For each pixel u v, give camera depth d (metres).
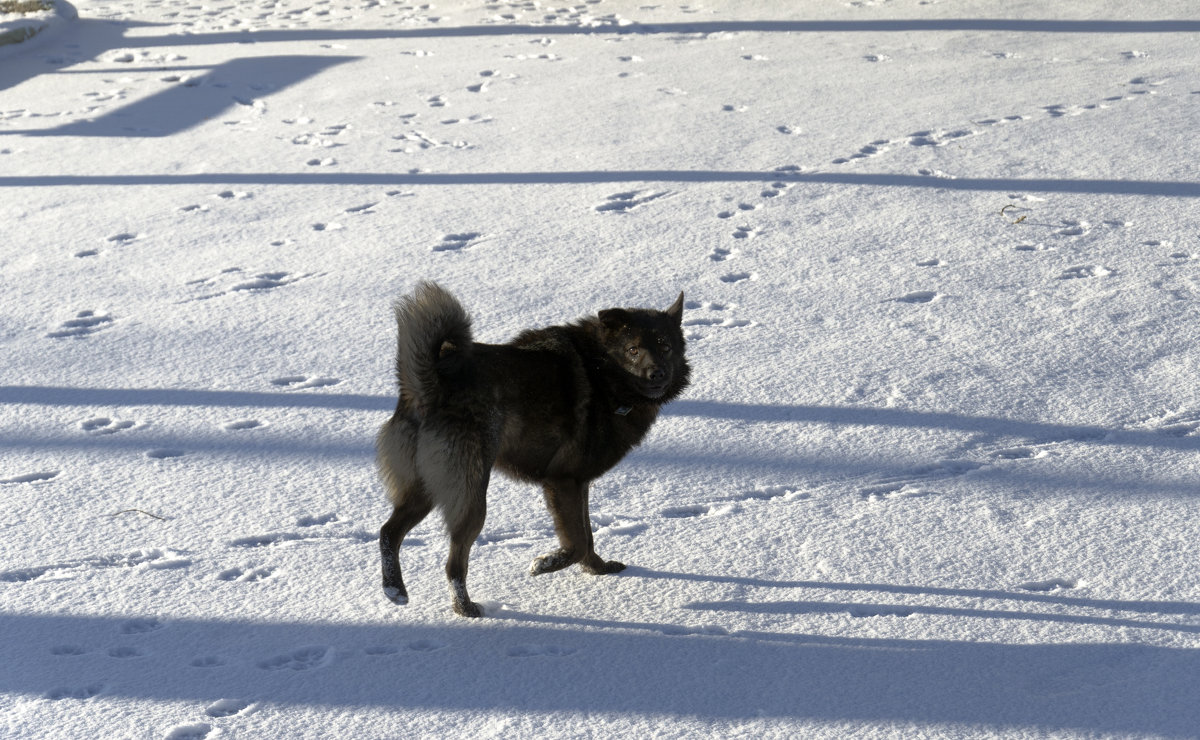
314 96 12.45
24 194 9.40
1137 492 4.57
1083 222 7.89
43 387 5.89
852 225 8.09
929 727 3.07
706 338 6.41
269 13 17.98
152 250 8.02
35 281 7.46
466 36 15.35
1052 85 11.40
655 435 5.33
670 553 4.29
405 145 10.50
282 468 4.99
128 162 10.27
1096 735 3.01
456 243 8.01
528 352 4.07
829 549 4.23
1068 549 4.14
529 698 3.28
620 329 4.16
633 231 8.11
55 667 3.46
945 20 14.69
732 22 15.37
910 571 4.04
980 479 4.77
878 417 5.40
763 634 3.65
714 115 10.97
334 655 3.54
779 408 5.54
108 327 6.71
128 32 16.59
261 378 5.98
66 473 4.95
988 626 3.63
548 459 4.07
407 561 4.27
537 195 8.95
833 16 15.34
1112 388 5.58
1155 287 6.75
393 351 6.29
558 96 11.96
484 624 3.77
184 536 4.39
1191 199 8.13
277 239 8.18
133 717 3.17
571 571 4.20
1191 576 3.90
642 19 15.88
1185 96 10.67
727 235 7.99
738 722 3.12
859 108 10.95
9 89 13.35
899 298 6.84
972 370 5.85
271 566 4.17
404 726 3.13
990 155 9.41
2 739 3.06
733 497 4.73
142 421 5.48
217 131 11.26
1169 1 14.81
